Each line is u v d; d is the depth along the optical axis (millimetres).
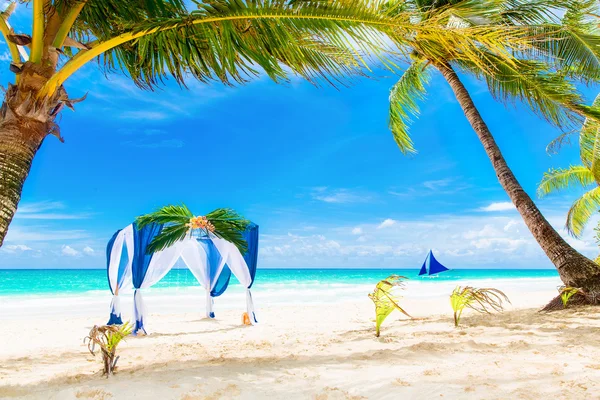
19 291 28359
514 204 8711
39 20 3656
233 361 4230
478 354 4219
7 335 7949
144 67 4703
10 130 3490
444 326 6688
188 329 8438
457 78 9930
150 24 3760
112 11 4359
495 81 9602
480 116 9508
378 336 5957
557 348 4387
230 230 8906
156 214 8258
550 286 29062
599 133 8977
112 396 2887
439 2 7836
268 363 4074
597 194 12578
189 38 4184
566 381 3094
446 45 3730
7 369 4359
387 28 3639
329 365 3906
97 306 15469
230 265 9273
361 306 13398
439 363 3865
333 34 3779
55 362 4832
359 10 3543
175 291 24594
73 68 3750
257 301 17438
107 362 3725
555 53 8430
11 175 3416
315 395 2895
